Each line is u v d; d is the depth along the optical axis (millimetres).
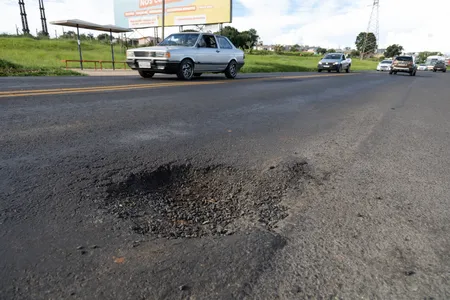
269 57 44250
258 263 1383
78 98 5297
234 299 1169
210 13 24672
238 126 4020
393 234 1661
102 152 2754
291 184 2344
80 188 2043
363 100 7023
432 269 1391
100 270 1288
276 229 1701
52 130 3330
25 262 1316
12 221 1612
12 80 7992
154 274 1277
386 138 3729
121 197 2020
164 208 1973
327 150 3166
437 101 7348
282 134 3736
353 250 1509
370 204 2008
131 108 4715
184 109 4883
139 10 29453
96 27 15609
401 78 17594
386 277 1329
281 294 1205
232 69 11391
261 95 6961
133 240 1525
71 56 23734
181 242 1540
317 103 6254
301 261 1411
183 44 10172
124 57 25562
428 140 3688
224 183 2400
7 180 2074
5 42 30766
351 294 1226
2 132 3164
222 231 1691
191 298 1162
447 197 2135
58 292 1165
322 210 1926
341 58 23203
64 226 1602
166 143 3139
